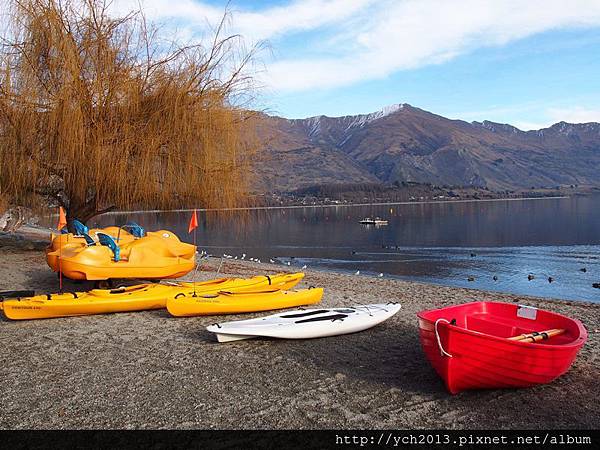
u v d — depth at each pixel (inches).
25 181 572.1
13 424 188.9
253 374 242.7
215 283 413.7
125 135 563.2
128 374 243.3
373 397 213.9
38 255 695.7
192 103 596.4
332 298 447.2
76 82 545.6
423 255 1427.2
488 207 5718.5
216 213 637.3
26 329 326.0
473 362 203.6
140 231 502.6
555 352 202.5
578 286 876.6
